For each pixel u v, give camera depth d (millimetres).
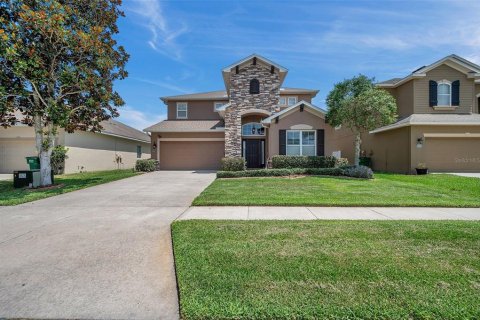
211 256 3562
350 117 13117
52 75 10273
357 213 6172
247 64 16719
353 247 3852
